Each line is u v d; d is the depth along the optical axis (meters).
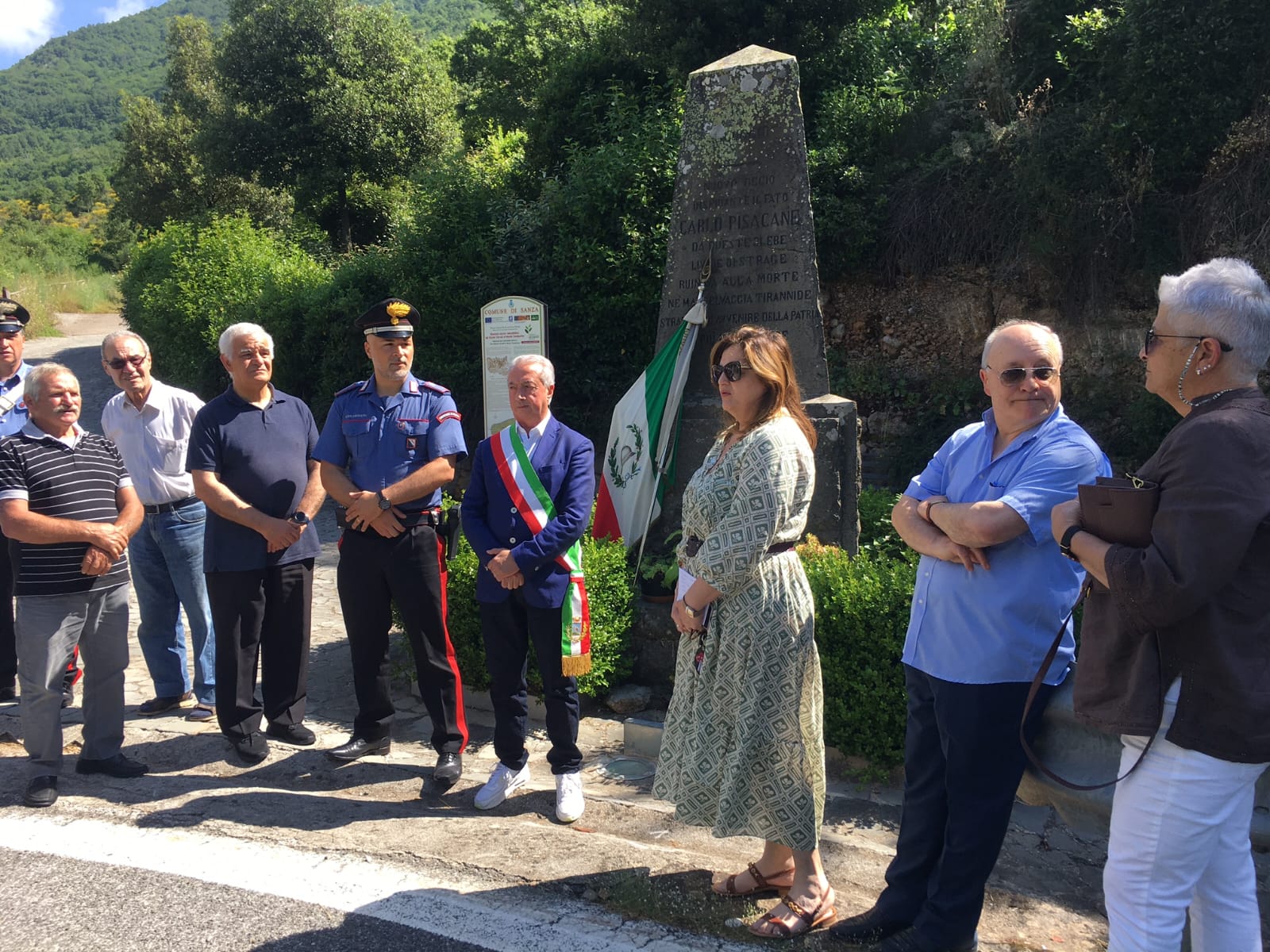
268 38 19.98
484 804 3.71
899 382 9.70
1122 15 8.27
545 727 4.64
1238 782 1.99
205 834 3.43
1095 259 8.59
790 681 2.79
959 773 2.49
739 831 2.79
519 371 3.78
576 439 3.83
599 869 3.16
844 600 3.99
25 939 2.72
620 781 4.04
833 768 4.09
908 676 2.74
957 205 9.30
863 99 10.23
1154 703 2.02
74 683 5.06
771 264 5.75
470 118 19.39
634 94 12.24
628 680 5.13
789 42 11.05
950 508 2.47
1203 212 8.02
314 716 4.84
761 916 2.81
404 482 3.88
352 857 3.24
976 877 2.49
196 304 14.40
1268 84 7.67
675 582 5.13
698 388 5.95
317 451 4.06
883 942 2.65
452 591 4.83
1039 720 2.47
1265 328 1.97
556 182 10.85
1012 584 2.42
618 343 10.27
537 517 3.66
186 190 25.38
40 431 3.84
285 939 2.72
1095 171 8.32
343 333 11.70
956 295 9.50
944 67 10.56
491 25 21.62
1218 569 1.85
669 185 9.83
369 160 20.39
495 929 2.78
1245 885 2.16
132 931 2.77
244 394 4.22
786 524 2.79
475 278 10.60
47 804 3.68
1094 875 3.24
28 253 40.62
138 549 4.74
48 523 3.65
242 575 4.10
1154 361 2.12
